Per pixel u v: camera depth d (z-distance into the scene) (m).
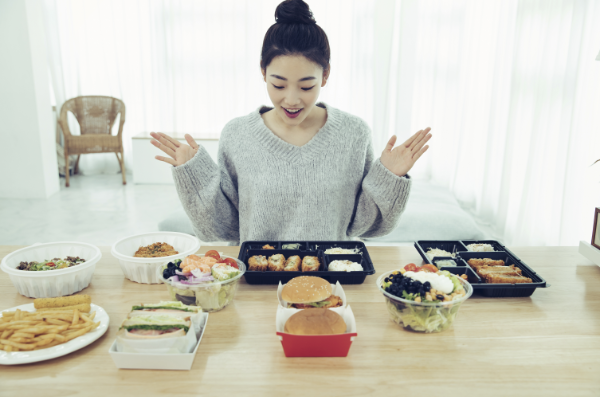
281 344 0.94
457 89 4.68
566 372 0.86
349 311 0.96
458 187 4.57
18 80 4.25
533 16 3.21
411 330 0.99
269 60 1.16
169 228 2.74
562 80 2.86
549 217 3.00
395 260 1.38
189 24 5.26
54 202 4.48
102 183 5.31
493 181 3.93
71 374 0.83
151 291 1.16
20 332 0.88
